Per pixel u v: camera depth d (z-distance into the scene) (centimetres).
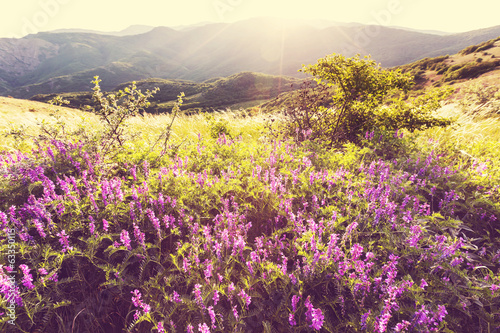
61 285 240
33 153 446
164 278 240
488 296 227
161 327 189
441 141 650
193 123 1077
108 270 237
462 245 254
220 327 205
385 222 314
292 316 204
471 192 404
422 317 192
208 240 269
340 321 217
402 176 391
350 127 719
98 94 494
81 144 470
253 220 360
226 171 467
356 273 244
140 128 933
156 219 280
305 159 452
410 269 267
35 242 273
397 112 693
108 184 328
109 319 234
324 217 336
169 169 420
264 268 246
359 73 660
